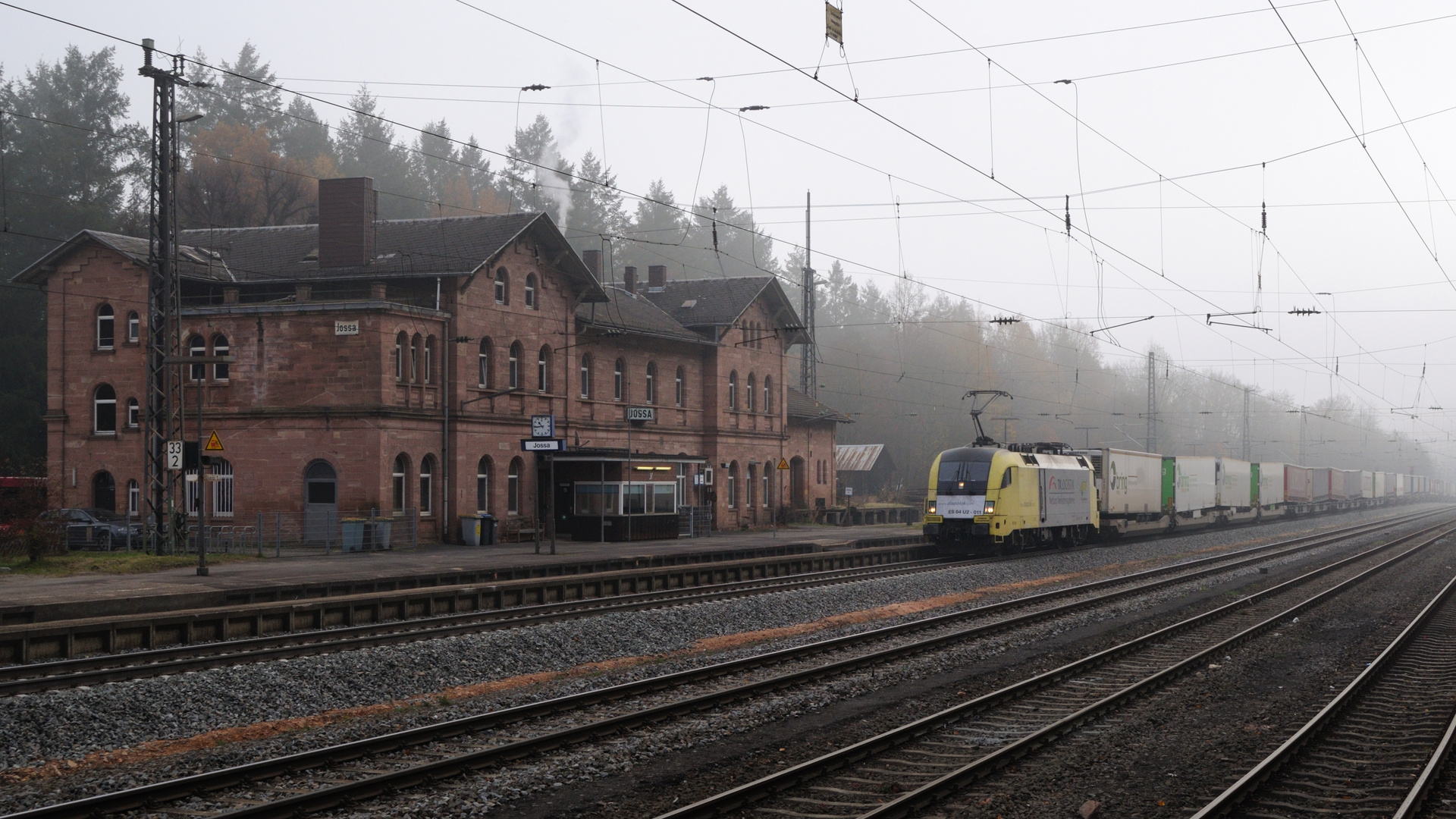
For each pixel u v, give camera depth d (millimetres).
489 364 42594
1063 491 43438
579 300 47219
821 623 24172
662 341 51844
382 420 38000
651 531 45031
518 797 10594
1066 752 12383
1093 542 49375
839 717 14211
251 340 39750
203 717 14344
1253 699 15758
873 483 85125
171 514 33406
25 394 55250
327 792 10039
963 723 13938
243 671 16031
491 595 25750
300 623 22125
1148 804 10531
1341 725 14180
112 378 42469
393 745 12109
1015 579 33469
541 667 18891
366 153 81250
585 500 43906
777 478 58844
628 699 15039
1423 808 10477
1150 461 54250
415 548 38844
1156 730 13672
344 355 38625
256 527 38906
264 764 10984
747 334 56719
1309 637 22359
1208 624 23891
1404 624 24094
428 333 40312
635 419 48344
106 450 42500
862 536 49562
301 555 35031
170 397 33469
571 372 46562
